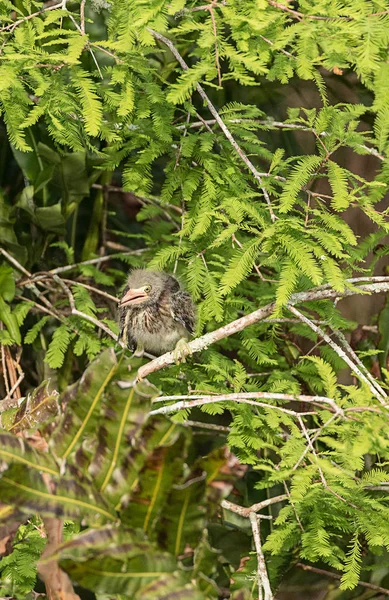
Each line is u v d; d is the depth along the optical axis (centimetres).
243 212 834
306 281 899
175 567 500
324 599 1198
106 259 1322
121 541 500
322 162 833
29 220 1288
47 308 1282
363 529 786
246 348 1041
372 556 1184
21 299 1280
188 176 934
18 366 1161
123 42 751
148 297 976
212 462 528
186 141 906
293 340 1173
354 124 888
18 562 819
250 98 1368
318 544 775
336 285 738
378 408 636
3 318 1137
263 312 833
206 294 903
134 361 556
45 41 895
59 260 1373
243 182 941
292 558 1026
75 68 776
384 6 729
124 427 539
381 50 738
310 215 850
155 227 1313
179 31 742
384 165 943
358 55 702
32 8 905
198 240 951
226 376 892
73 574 486
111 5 820
